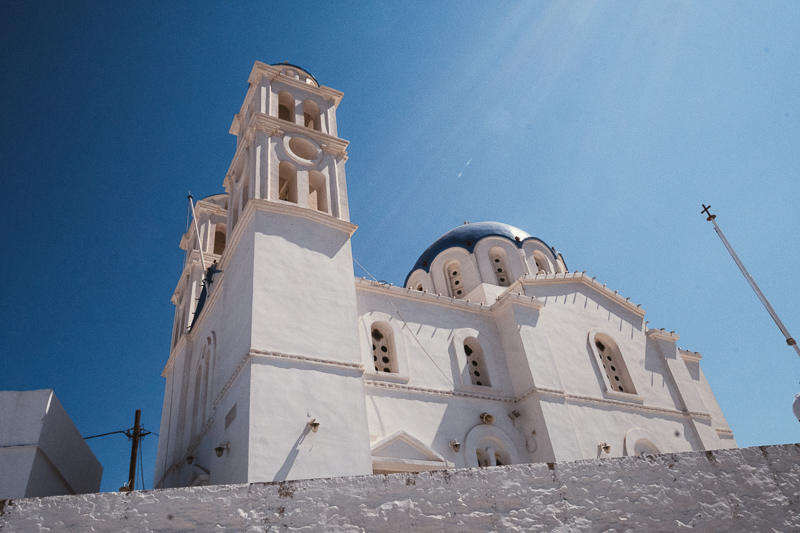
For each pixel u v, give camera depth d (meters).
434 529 7.20
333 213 20.80
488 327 22.34
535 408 19.80
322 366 16.17
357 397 16.16
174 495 6.75
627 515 7.76
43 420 12.80
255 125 21.66
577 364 22.81
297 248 18.45
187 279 28.86
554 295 24.80
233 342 17.34
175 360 26.22
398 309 20.75
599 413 21.62
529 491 7.76
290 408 14.89
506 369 21.45
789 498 8.05
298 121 23.59
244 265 18.03
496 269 31.16
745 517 7.88
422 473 7.62
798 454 8.45
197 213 30.84
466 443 18.47
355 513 7.08
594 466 8.14
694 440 23.58
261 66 24.44
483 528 7.34
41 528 6.24
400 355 19.45
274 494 6.99
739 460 8.35
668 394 24.64
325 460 14.50
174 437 22.48
